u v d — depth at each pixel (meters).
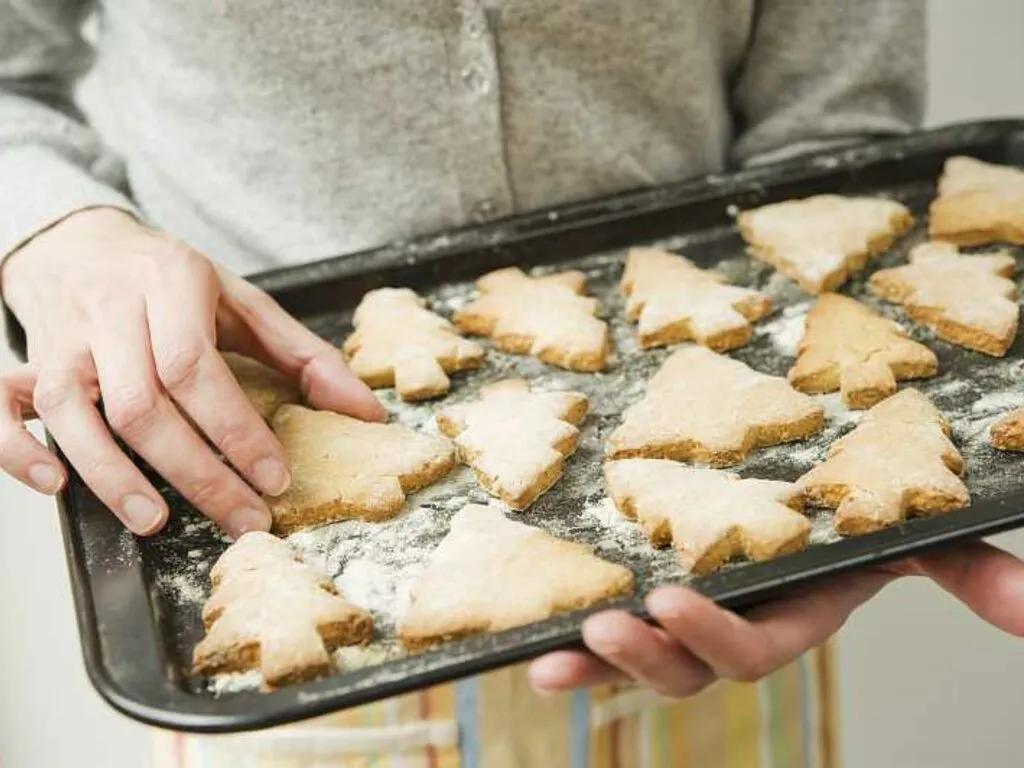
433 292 0.90
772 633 0.64
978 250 0.89
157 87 0.91
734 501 0.69
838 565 0.64
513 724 0.79
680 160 0.95
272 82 0.88
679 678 0.62
